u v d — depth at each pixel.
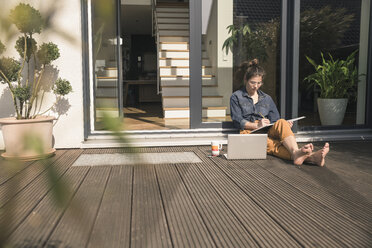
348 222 1.46
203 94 3.70
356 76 3.93
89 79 3.33
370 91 3.91
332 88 3.92
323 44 3.96
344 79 3.91
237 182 2.07
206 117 3.71
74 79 3.08
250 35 3.71
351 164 2.53
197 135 3.52
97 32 3.49
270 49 3.71
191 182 2.08
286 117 3.71
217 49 3.69
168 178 2.16
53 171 0.20
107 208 1.62
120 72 4.16
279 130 2.69
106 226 1.40
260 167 2.44
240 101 3.02
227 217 1.52
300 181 2.09
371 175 2.23
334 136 3.57
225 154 2.82
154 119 4.96
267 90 3.72
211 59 3.70
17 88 2.63
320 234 1.34
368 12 3.90
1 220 0.21
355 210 1.61
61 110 3.07
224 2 3.67
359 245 1.24
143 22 9.21
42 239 1.27
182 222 1.46
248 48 3.73
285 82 3.66
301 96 4.20
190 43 3.48
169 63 5.57
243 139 2.65
